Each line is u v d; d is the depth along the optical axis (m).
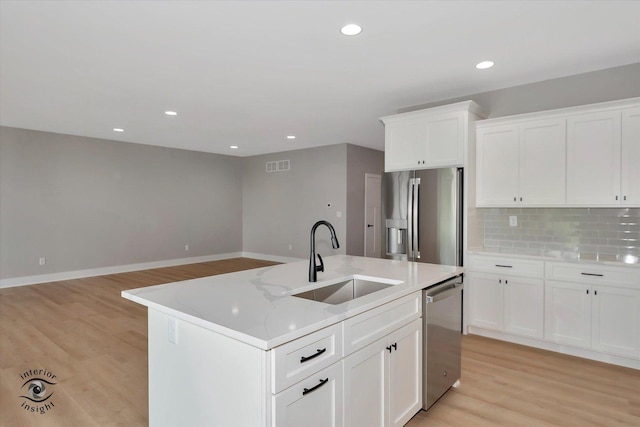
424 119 3.96
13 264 5.74
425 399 2.21
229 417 1.38
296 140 6.80
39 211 5.98
